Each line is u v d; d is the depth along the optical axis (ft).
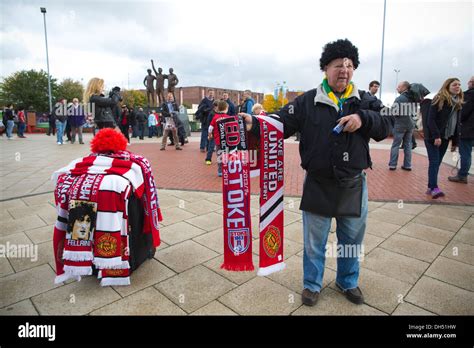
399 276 9.59
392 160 25.16
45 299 8.51
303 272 8.98
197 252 11.25
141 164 9.61
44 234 12.80
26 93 155.12
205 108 36.45
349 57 7.13
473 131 19.83
